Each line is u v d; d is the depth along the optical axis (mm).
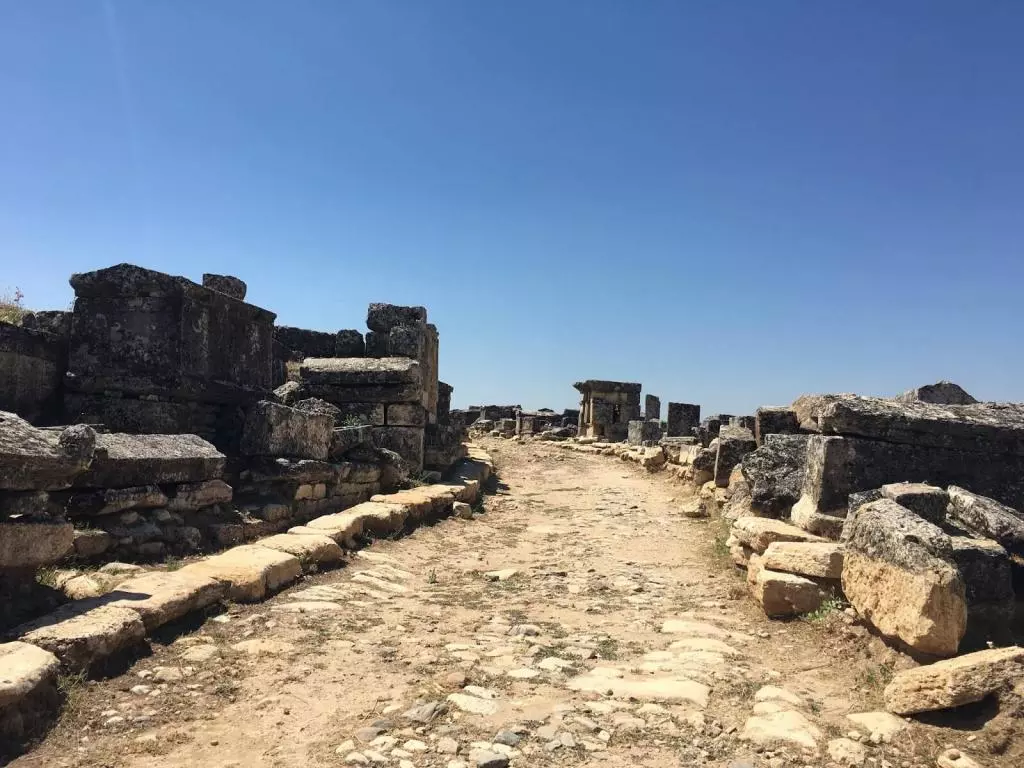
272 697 5086
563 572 9773
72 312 11008
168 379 10914
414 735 4512
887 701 5066
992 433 8406
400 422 15578
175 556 8172
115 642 5352
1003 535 6613
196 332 11422
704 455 16438
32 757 4145
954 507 7332
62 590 6312
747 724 4773
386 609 7527
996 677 4637
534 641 6578
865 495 7617
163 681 5223
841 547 7266
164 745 4379
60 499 7500
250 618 6754
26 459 5824
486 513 14781
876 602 6059
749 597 8141
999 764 4297
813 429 10938
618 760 4273
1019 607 6285
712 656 6203
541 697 5184
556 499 16969
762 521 9008
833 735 4656
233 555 8094
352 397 15672
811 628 6855
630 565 10266
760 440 12172
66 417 10727
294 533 9594
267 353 13445
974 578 6102
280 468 10797
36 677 4488
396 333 17000
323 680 5418
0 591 5734
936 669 4891
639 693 5305
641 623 7363
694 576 9555
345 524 10203
